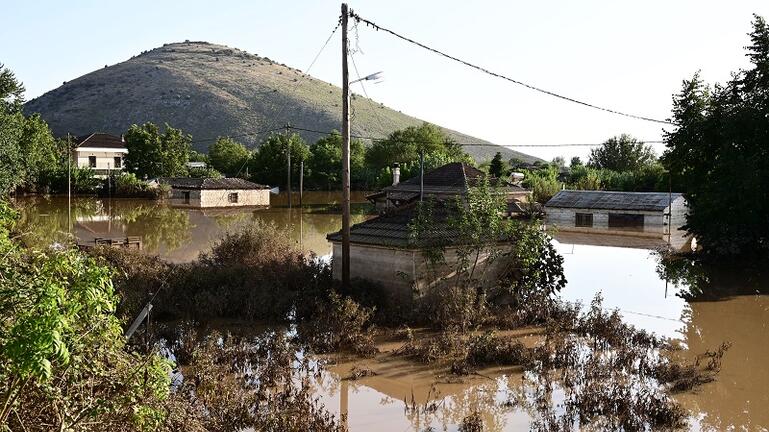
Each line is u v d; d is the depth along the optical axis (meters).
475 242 16.17
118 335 6.42
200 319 15.02
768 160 23.81
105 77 146.50
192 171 72.31
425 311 15.39
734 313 17.02
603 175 62.84
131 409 6.04
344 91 16.23
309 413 9.44
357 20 16.30
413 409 10.02
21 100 48.38
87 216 40.97
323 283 17.09
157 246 27.03
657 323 15.88
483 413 9.95
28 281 5.50
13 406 5.26
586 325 14.67
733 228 24.78
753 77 25.12
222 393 9.68
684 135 26.14
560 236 36.50
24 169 45.31
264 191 55.38
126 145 73.38
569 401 10.21
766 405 10.35
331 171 73.38
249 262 18.88
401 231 16.48
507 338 13.58
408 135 79.69
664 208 38.81
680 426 9.40
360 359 12.48
